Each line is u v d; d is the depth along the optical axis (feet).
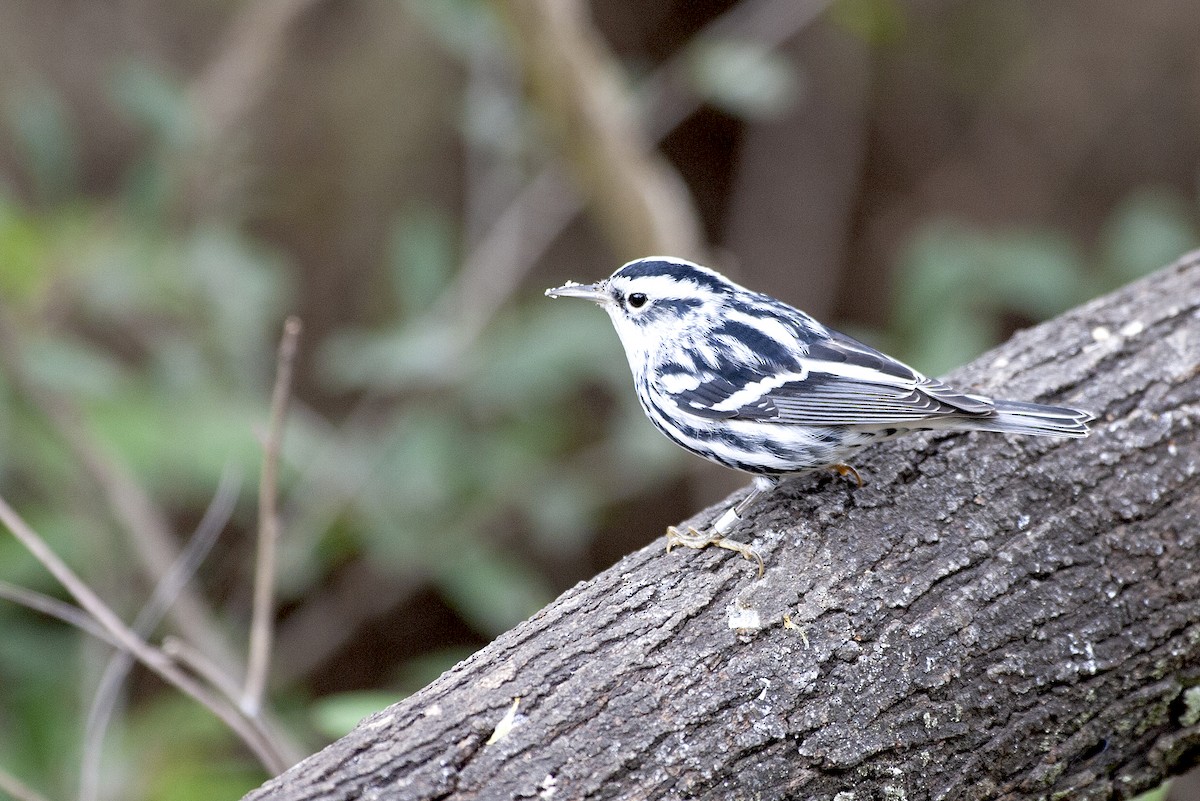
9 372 33.86
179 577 27.40
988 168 55.06
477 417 41.42
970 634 20.75
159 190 38.11
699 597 20.98
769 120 55.42
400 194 49.67
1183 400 23.59
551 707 19.45
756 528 22.43
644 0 54.03
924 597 21.04
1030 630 21.01
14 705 35.60
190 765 34.94
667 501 51.31
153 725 35.78
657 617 20.66
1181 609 21.58
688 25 54.44
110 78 46.29
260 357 46.29
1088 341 25.21
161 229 38.91
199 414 36.35
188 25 48.55
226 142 41.52
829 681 20.10
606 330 39.17
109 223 38.37
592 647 20.22
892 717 20.10
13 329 33.94
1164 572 21.83
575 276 51.70
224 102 41.22
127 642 24.23
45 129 40.14
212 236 37.45
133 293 36.58
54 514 37.65
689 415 25.41
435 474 37.83
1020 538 21.91
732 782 19.34
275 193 48.29
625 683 19.77
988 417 21.89
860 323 56.70
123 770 34.35
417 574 43.65
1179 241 41.39
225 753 36.68
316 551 39.70
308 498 38.45
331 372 47.88
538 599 45.88
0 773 24.27
